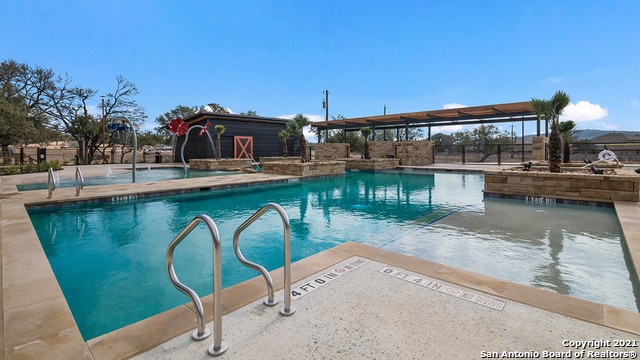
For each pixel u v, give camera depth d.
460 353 1.67
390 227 5.29
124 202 7.44
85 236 4.87
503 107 15.26
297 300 2.29
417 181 12.30
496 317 2.03
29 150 30.30
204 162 17.70
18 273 2.86
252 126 23.45
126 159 28.09
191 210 6.81
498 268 3.35
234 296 2.37
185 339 1.83
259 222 5.76
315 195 8.92
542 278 3.08
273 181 10.88
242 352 1.70
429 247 4.11
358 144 29.69
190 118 22.22
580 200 6.77
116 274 3.47
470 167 16.50
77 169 7.04
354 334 1.86
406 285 2.52
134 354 1.70
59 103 24.14
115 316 2.62
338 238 4.73
